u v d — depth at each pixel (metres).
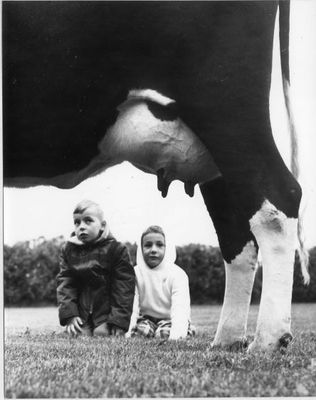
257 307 5.20
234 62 2.61
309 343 3.07
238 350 2.83
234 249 2.90
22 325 4.34
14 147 2.68
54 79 2.62
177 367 2.49
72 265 3.66
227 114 2.62
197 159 2.71
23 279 6.25
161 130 2.66
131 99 2.64
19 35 2.61
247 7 2.63
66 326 3.65
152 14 2.59
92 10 2.59
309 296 5.28
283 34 2.91
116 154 2.74
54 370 2.46
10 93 2.63
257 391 2.21
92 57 2.60
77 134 2.67
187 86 2.62
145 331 3.51
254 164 2.61
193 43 2.61
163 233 3.65
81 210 3.66
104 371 2.43
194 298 5.89
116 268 3.64
